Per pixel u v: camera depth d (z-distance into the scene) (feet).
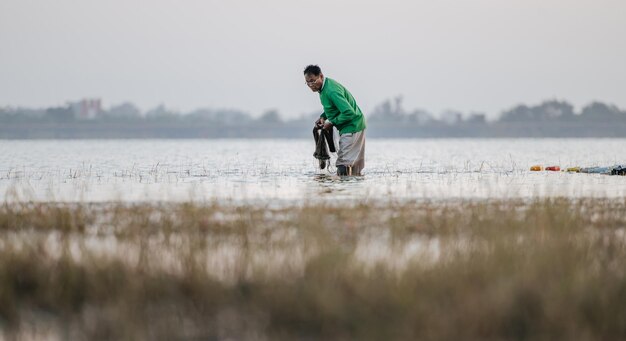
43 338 43.09
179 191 109.29
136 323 44.29
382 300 45.42
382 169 174.91
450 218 73.41
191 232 66.44
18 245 59.93
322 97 138.00
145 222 72.13
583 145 611.88
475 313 43.60
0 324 45.14
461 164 215.10
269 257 54.70
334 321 44.16
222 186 118.32
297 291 47.57
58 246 61.21
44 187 119.85
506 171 168.76
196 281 49.26
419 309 44.09
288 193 103.60
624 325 43.60
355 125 137.80
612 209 83.35
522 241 60.95
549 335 42.80
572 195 100.12
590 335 42.47
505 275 49.42
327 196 98.32
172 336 43.01
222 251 59.77
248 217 75.51
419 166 196.54
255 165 204.03
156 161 243.60
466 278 49.01
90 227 71.82
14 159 261.44
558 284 47.57
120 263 52.85
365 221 73.26
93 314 46.55
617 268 52.80
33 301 48.62
